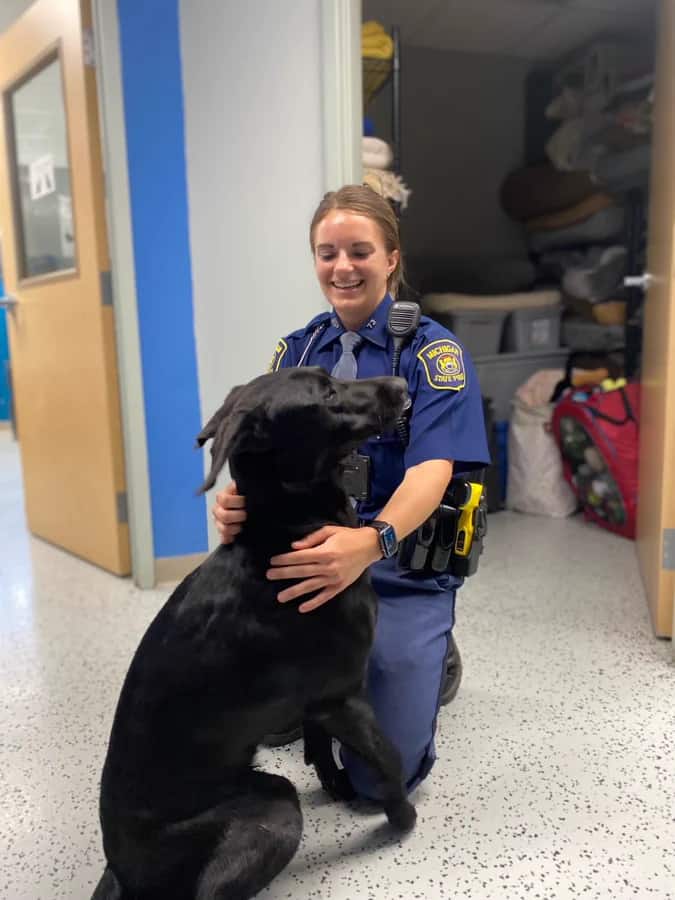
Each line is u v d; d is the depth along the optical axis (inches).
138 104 88.7
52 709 69.4
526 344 146.9
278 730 44.5
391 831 51.3
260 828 41.1
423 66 161.8
